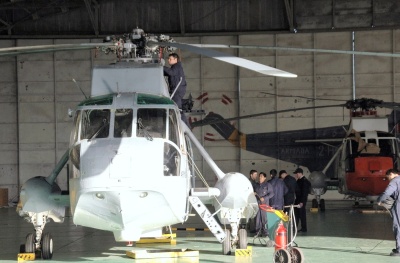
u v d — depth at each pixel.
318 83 48.84
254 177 27.66
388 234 27.34
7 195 48.19
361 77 48.53
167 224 18.34
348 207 43.75
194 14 48.53
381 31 48.03
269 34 48.44
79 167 17.81
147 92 19.44
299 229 29.48
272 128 49.31
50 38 48.56
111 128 18.03
